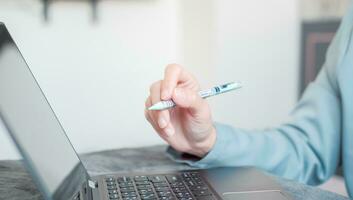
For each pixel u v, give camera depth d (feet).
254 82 4.38
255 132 2.28
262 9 4.32
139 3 3.95
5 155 1.74
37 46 3.58
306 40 4.51
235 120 4.32
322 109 2.45
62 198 1.06
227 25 4.14
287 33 4.50
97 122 3.92
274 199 1.46
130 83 4.03
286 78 4.55
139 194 1.43
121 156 2.19
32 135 1.06
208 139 1.97
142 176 1.67
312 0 4.54
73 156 1.45
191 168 1.93
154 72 4.13
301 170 2.21
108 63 3.91
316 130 2.41
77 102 3.82
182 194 1.46
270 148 2.18
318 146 2.34
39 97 1.40
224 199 1.43
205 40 4.14
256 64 4.37
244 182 1.66
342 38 2.51
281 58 4.50
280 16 4.43
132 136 4.03
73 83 3.78
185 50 4.18
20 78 1.26
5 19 3.42
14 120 0.99
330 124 2.40
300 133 2.40
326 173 2.33
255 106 4.41
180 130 1.99
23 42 3.52
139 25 4.00
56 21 3.62
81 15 3.73
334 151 2.38
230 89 2.00
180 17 4.14
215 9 4.07
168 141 2.00
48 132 1.25
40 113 1.26
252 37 4.30
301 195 1.57
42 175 1.02
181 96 1.78
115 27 3.89
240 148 2.06
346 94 2.35
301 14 4.61
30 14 3.51
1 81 1.06
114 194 1.42
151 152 2.30
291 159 2.21
